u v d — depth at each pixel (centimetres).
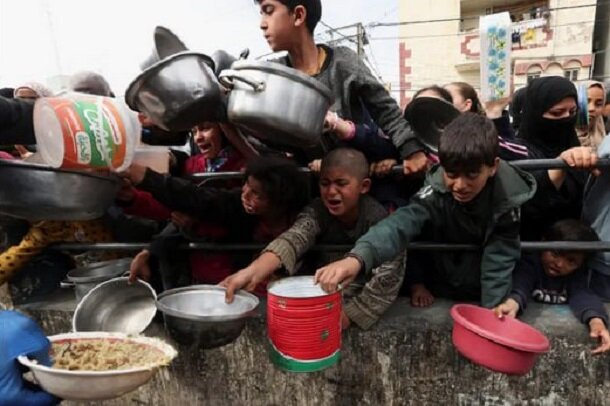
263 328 160
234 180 189
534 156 177
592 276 161
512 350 114
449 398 152
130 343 118
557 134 186
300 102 115
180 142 209
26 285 192
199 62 116
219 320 117
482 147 119
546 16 1238
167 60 110
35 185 114
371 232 133
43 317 185
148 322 153
